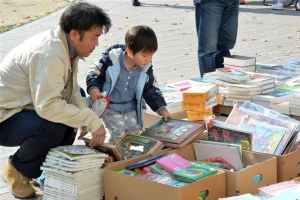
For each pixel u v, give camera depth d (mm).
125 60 4293
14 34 10945
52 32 3816
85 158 3537
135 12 13047
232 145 3840
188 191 3242
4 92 3861
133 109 4434
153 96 4398
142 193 3381
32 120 3807
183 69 7891
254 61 5902
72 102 4043
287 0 13484
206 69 6086
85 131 3887
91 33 3717
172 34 10406
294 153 3785
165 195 3256
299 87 5281
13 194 4059
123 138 4094
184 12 12844
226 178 3482
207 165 3664
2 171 4570
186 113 4922
